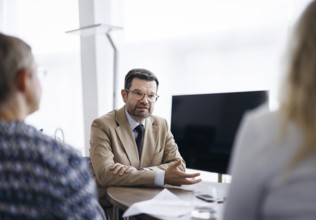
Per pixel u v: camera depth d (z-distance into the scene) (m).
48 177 0.73
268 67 2.54
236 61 2.71
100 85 3.48
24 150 0.75
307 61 0.62
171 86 3.07
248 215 0.68
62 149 0.79
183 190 1.61
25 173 0.73
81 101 3.78
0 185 0.72
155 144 2.15
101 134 2.02
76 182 0.76
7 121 0.78
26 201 0.72
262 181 0.64
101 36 3.45
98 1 3.46
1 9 4.46
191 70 2.96
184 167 1.86
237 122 1.74
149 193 1.55
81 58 3.56
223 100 1.82
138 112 2.11
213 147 1.85
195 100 1.97
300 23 0.64
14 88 0.81
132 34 3.30
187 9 2.96
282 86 0.65
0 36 0.82
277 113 0.66
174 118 2.08
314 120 0.60
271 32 2.52
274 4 2.50
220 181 1.98
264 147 0.64
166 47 3.09
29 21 4.19
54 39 3.96
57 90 3.98
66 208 0.73
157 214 1.17
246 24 2.65
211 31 2.84
